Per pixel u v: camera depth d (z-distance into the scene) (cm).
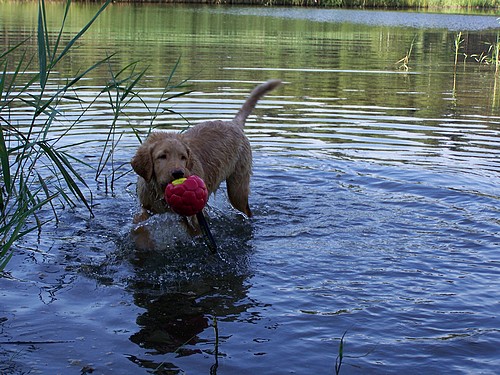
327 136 484
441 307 254
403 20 1543
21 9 1371
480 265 289
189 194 277
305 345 228
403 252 302
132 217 342
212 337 233
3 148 270
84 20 1217
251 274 281
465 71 833
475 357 223
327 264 290
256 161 427
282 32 1194
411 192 377
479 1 2100
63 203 355
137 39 973
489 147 462
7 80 616
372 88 679
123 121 505
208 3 1828
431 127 514
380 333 236
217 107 549
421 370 216
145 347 226
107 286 269
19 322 238
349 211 351
